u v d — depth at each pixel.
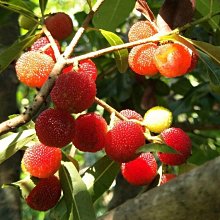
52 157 0.29
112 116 0.29
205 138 0.60
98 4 0.31
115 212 0.24
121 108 0.56
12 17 0.49
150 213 0.23
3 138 0.32
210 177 0.21
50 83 0.26
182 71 0.30
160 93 0.56
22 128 0.32
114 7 0.42
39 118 0.27
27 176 0.31
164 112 0.30
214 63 0.32
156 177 0.33
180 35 0.31
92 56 0.28
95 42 0.57
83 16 0.55
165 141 0.30
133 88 0.56
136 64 0.31
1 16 0.46
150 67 0.31
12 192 0.43
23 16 0.38
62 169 0.31
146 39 0.30
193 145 0.59
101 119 0.29
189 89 0.60
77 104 0.26
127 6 0.42
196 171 0.22
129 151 0.28
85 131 0.28
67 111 0.27
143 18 0.45
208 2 0.39
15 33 0.49
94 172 0.34
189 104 0.56
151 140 0.30
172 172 0.38
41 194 0.30
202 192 0.22
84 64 0.29
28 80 0.29
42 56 0.29
